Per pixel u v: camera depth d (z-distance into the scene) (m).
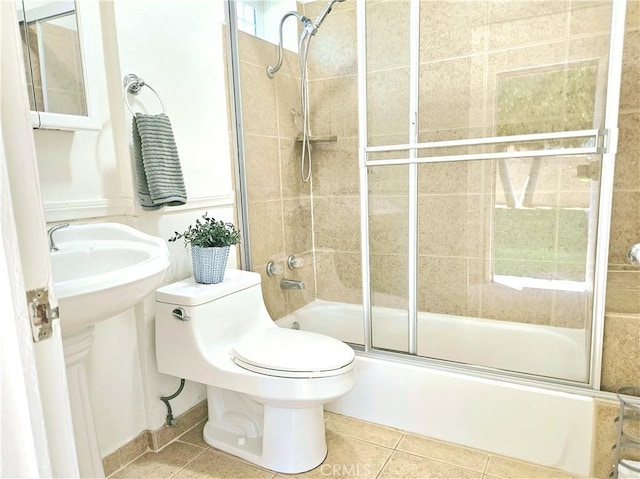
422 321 2.33
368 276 2.39
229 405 1.80
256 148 2.22
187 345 1.58
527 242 2.10
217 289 1.64
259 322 1.86
